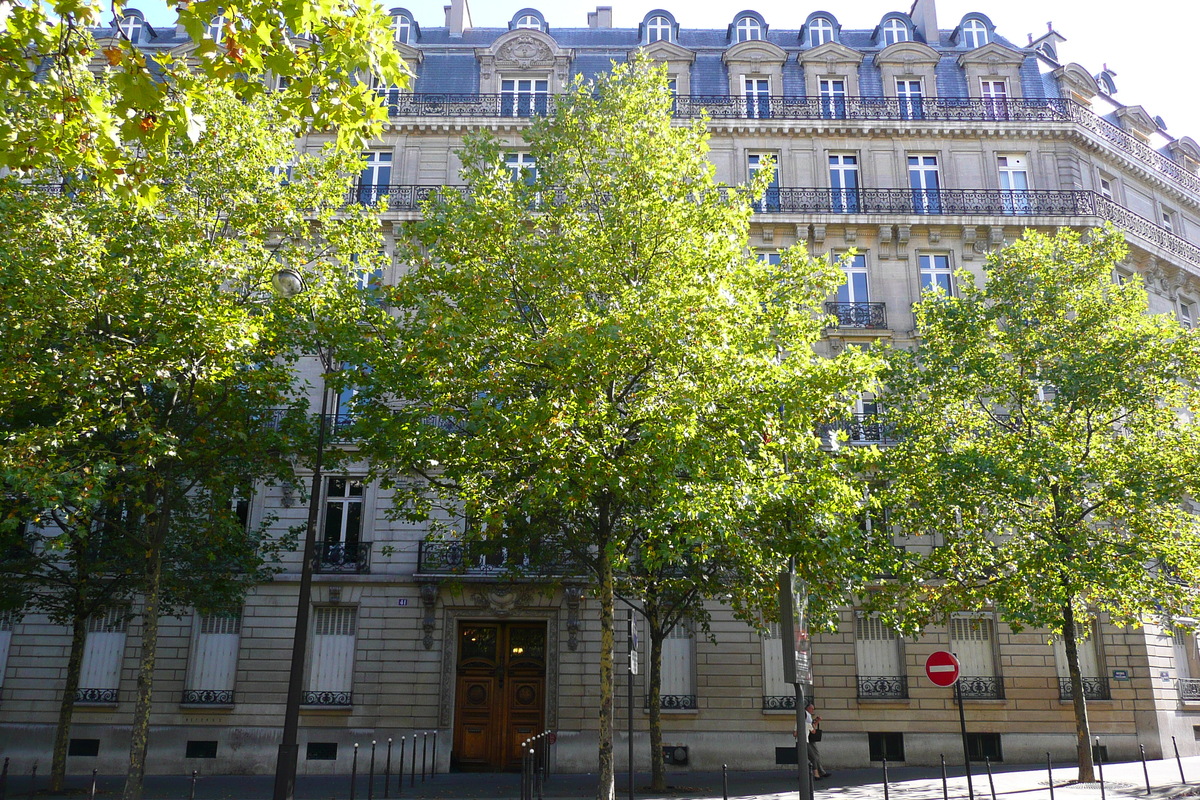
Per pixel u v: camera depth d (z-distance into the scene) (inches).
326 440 840.3
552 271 706.8
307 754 1031.0
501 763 1053.2
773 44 1352.1
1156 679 1095.6
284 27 400.8
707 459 636.1
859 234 1261.1
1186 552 826.8
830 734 1052.5
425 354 685.3
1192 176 1549.0
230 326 665.0
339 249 804.6
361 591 1076.5
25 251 653.9
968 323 927.7
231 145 770.2
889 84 1348.4
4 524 651.5
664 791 797.9
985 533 947.3
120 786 868.6
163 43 1333.7
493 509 705.6
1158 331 863.1
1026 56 1389.0
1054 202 1275.8
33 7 392.2
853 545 746.2
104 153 418.9
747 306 697.0
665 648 1080.2
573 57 1369.3
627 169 747.4
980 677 1080.2
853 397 746.2
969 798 624.1
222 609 957.2
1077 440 881.5
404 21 1406.3
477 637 1090.7
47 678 1059.9
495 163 767.1
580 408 641.6
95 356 645.9
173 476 765.3
